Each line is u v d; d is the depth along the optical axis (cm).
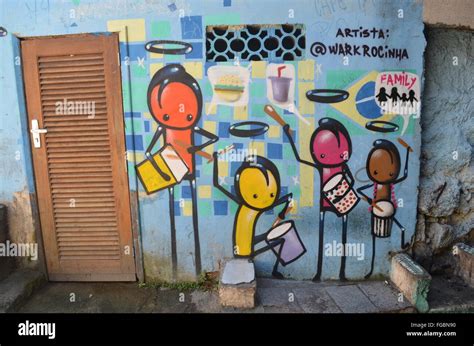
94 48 281
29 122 294
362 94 282
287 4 273
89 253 306
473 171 307
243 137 286
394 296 278
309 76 280
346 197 293
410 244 300
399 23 277
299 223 295
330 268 300
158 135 287
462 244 311
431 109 303
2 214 299
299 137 286
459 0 279
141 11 275
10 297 273
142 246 302
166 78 281
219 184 291
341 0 274
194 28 275
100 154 293
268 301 272
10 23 283
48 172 298
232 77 280
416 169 293
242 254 299
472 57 304
